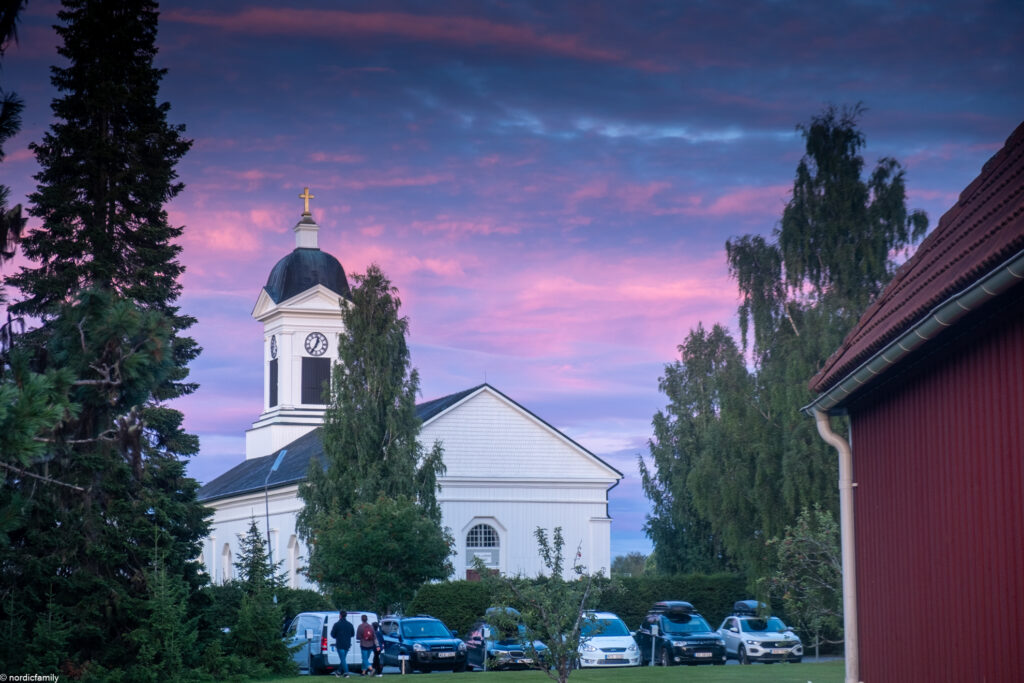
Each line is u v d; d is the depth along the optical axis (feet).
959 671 38.47
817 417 50.80
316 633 127.54
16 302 122.72
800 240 143.84
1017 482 34.35
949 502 39.32
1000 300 34.12
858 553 49.62
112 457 99.91
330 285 288.51
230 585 127.34
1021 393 34.06
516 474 215.92
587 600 80.43
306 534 182.50
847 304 136.67
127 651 103.35
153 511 109.29
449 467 212.23
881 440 46.39
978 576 37.04
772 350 144.05
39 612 101.71
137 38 137.28
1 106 46.32
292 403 284.41
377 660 118.01
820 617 97.91
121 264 128.88
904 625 43.62
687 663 135.03
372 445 187.21
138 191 129.59
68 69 134.82
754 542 138.41
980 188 44.09
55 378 41.96
